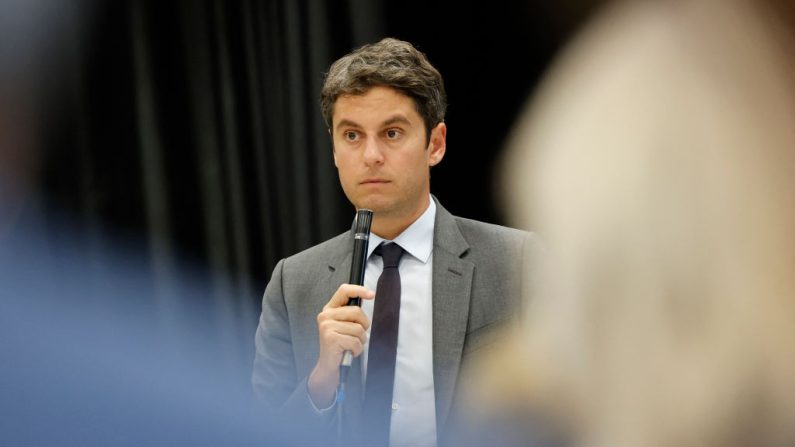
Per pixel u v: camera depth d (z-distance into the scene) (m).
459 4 7.57
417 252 5.04
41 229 8.14
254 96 8.07
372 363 4.70
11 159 8.06
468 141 7.54
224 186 8.12
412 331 4.85
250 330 8.06
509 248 4.88
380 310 4.84
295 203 7.96
